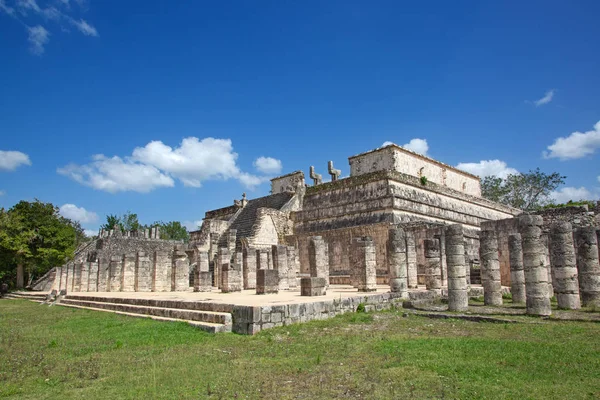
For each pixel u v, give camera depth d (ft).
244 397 22.24
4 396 22.59
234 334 39.24
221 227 138.72
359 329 42.01
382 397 22.04
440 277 77.36
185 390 23.25
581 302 59.72
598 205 98.58
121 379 25.36
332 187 124.67
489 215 141.79
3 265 122.62
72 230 134.21
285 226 127.34
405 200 109.40
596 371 26.58
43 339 38.63
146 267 101.19
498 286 61.05
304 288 59.77
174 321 45.80
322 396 22.35
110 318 52.16
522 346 33.30
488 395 22.15
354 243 83.61
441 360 29.19
